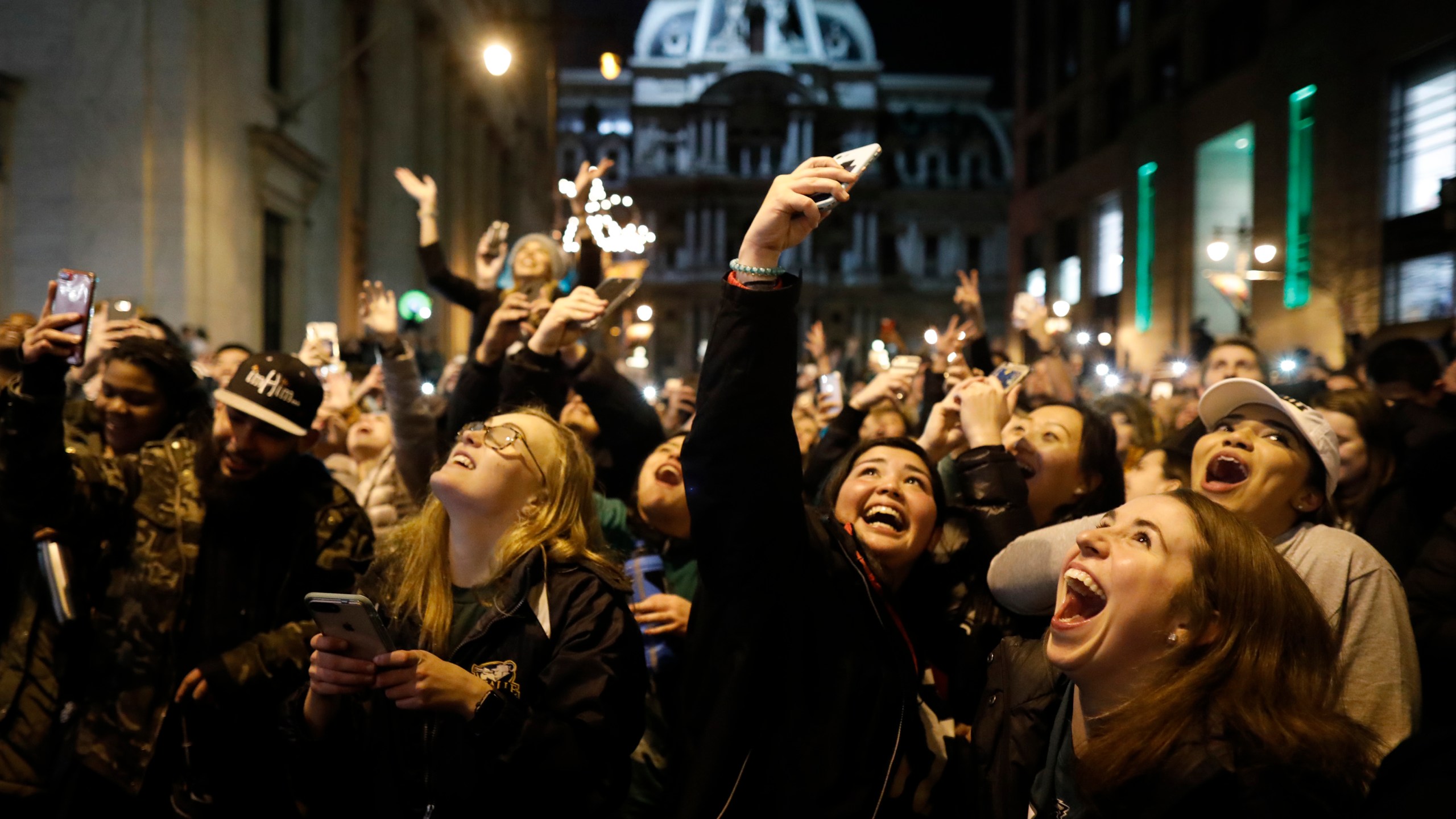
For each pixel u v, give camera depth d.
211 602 2.80
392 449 3.99
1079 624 1.74
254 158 13.22
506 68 5.49
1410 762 1.22
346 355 8.72
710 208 58.06
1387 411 3.40
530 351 3.34
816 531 2.14
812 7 59.88
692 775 1.95
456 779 1.95
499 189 32.12
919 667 2.33
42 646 2.81
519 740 1.91
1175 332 24.92
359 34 18.34
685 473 2.03
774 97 57.94
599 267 4.68
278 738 2.71
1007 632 2.37
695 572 2.96
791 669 2.01
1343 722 1.61
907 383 3.60
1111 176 28.64
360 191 18.42
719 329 1.97
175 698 2.71
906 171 60.59
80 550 2.87
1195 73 24.62
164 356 3.14
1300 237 19.80
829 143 59.44
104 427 3.58
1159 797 1.57
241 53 12.91
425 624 2.16
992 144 62.12
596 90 61.53
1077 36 31.81
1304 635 1.67
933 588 2.50
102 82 11.31
